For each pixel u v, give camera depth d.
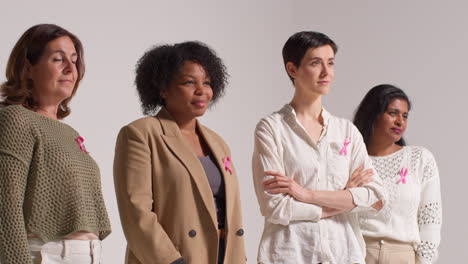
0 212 2.49
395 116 4.09
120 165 3.01
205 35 5.88
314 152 3.53
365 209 3.51
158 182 3.01
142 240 2.90
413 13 6.19
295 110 3.64
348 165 3.60
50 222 2.61
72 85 2.79
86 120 4.91
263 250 3.45
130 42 5.21
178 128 3.12
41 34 2.75
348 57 6.43
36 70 2.74
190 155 3.06
